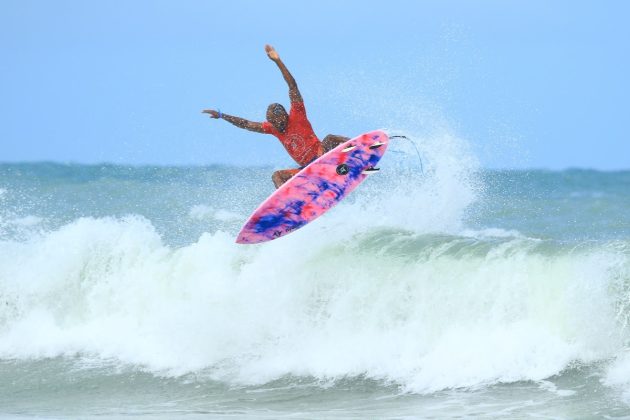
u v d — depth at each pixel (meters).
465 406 28.06
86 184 86.00
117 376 34.97
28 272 42.69
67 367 36.59
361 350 33.47
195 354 35.75
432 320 33.22
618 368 29.28
